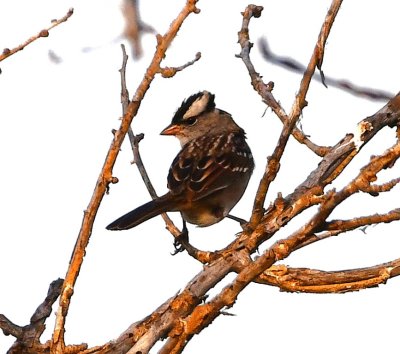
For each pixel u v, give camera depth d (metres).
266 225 7.55
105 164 6.82
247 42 9.85
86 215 6.83
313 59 7.03
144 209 9.52
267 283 8.35
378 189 6.14
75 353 7.83
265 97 9.47
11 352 8.13
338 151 8.42
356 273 8.21
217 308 6.52
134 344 7.55
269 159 7.18
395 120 8.63
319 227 6.37
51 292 8.29
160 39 6.71
